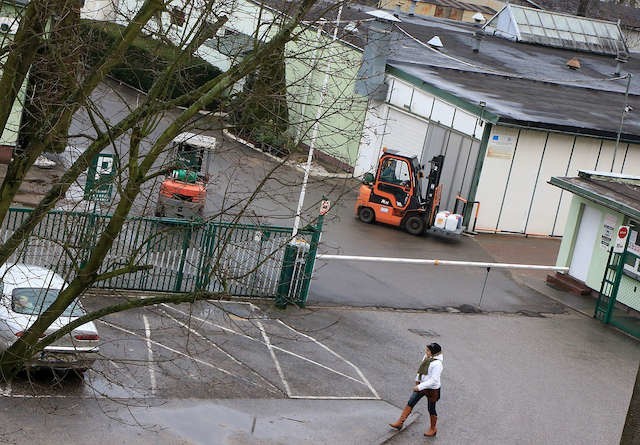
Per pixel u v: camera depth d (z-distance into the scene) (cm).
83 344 1964
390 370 2525
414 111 4506
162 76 1262
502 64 5600
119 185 1194
